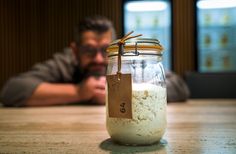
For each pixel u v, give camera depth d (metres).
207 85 1.62
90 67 1.19
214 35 2.16
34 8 2.29
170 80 1.13
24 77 1.13
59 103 1.03
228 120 0.56
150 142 0.33
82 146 0.34
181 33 2.16
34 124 0.53
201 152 0.31
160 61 0.36
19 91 1.01
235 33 2.15
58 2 2.27
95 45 1.17
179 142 0.36
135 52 0.33
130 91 0.32
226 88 1.61
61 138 0.39
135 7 2.23
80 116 0.67
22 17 2.30
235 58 2.14
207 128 0.47
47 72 1.25
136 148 0.33
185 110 0.77
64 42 2.27
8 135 0.42
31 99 1.01
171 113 0.70
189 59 2.15
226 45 2.15
